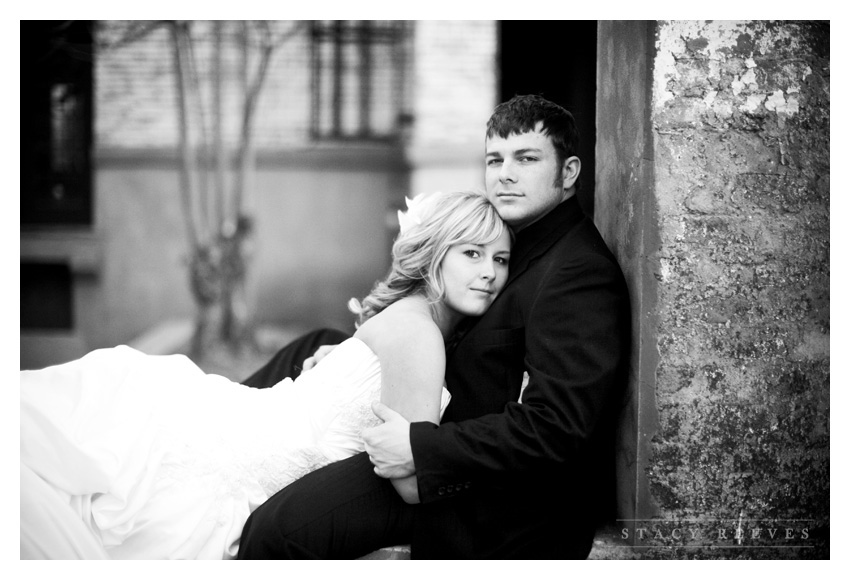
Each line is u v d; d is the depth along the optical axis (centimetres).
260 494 214
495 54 923
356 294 942
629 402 214
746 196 210
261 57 902
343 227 941
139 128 913
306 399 221
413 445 196
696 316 210
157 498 202
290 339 905
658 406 210
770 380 212
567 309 204
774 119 210
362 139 934
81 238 912
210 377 232
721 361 211
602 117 243
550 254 217
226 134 916
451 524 204
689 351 210
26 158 905
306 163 934
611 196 234
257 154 928
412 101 930
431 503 205
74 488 193
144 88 908
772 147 210
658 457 210
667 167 209
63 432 192
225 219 898
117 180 920
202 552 202
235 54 902
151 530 199
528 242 224
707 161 210
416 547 204
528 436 194
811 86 211
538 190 219
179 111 876
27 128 902
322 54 923
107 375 214
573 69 651
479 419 201
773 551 212
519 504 206
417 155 930
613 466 226
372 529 203
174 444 208
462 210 221
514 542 204
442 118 931
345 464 210
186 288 930
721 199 210
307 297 942
